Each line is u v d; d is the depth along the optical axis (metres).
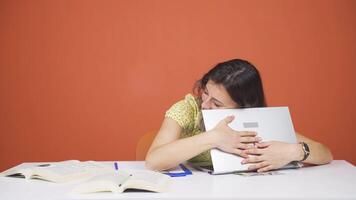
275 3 2.78
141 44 2.81
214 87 1.39
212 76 1.42
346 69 2.76
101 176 1.08
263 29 2.79
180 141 1.29
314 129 2.78
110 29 2.82
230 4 2.79
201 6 2.80
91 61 2.82
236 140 1.28
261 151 1.29
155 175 1.12
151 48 2.81
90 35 2.82
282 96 2.78
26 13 2.83
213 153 1.27
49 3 2.83
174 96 2.81
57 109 2.83
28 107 2.83
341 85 2.77
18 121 2.83
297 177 1.20
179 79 2.81
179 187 1.06
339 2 2.77
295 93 2.78
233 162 1.27
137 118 2.82
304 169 1.35
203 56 2.80
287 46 2.78
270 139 1.33
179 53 2.81
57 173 1.19
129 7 2.82
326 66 2.77
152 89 2.82
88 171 1.27
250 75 1.41
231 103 1.40
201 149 1.27
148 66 2.82
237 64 1.43
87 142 2.83
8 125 2.83
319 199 0.95
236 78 1.38
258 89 1.44
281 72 2.78
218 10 2.80
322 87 2.77
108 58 2.82
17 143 2.83
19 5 2.83
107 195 0.97
